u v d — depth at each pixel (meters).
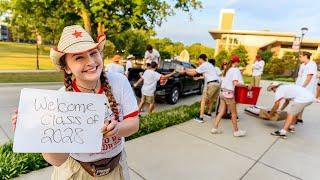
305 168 3.94
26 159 3.28
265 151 4.48
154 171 3.53
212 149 4.42
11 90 9.51
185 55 13.31
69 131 1.42
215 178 3.45
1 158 3.25
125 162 1.84
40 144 1.37
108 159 1.66
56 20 12.09
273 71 33.03
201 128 5.56
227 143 4.74
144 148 4.28
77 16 11.25
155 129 5.23
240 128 5.70
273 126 5.98
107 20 9.84
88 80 1.46
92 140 1.45
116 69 6.92
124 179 1.81
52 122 1.38
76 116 1.42
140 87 8.44
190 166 3.74
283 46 43.84
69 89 1.52
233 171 3.68
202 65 6.14
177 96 9.29
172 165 3.74
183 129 5.43
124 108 1.64
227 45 46.34
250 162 4.01
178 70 9.04
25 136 1.34
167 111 6.62
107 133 1.45
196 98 10.58
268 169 3.82
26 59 29.70
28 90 1.33
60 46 1.41
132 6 9.74
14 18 12.71
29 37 26.06
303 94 4.95
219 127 5.71
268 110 6.07
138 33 28.19
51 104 1.38
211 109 6.57
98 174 1.65
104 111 1.45
